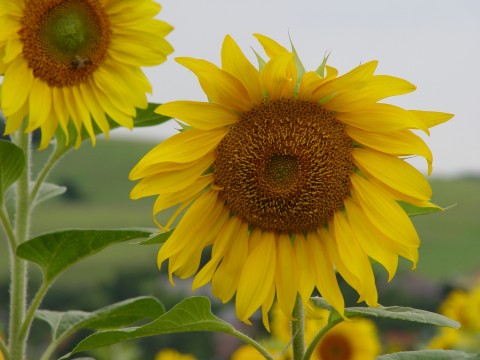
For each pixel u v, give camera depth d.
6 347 2.10
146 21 2.15
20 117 2.11
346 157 1.92
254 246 1.94
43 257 2.05
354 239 1.92
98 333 1.91
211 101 1.91
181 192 1.92
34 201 2.13
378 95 1.89
